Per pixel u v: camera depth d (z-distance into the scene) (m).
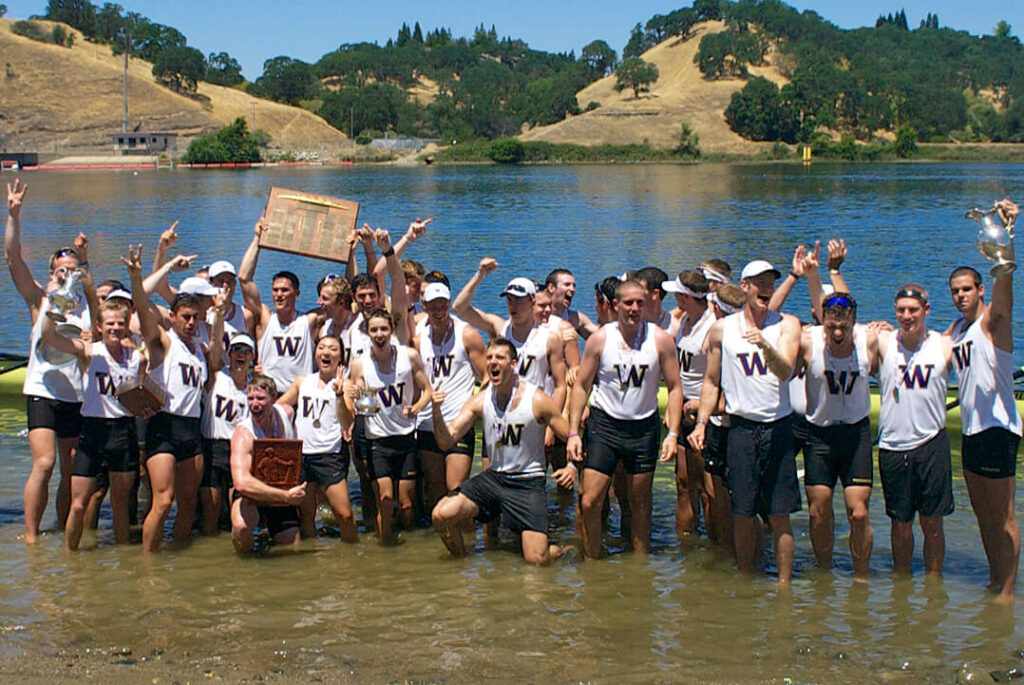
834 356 7.65
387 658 6.64
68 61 170.38
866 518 7.81
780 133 185.25
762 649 6.78
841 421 7.76
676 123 191.88
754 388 7.76
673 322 9.55
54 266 8.95
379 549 8.82
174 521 9.41
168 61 181.12
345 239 10.52
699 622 7.23
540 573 8.23
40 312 9.08
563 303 9.91
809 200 56.94
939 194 62.53
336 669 6.47
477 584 7.98
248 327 10.26
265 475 8.55
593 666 6.53
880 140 191.88
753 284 7.68
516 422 8.30
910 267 26.41
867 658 6.63
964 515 9.41
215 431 9.05
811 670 6.46
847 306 7.43
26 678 6.29
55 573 8.16
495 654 6.71
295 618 7.30
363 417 9.00
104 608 7.45
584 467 8.48
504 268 26.88
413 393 8.96
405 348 8.86
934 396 7.61
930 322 18.86
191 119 167.00
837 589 7.82
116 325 8.48
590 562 8.50
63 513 9.30
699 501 9.91
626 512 9.27
